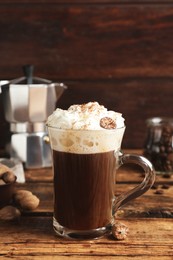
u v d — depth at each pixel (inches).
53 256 19.9
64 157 21.0
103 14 37.1
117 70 37.9
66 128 20.6
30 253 20.1
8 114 33.0
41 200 26.1
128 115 38.7
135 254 20.1
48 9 36.8
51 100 32.7
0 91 32.8
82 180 20.9
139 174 31.2
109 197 21.6
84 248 20.5
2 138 38.1
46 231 22.2
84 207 21.0
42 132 32.8
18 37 37.1
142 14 37.2
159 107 38.6
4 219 23.1
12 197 24.6
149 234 21.9
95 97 38.2
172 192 27.6
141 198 26.5
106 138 20.8
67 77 37.9
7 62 37.4
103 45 37.5
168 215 24.2
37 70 37.7
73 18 37.0
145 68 38.0
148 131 32.7
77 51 37.5
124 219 23.6
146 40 37.6
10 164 29.8
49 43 37.3
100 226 21.4
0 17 36.7
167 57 37.9
